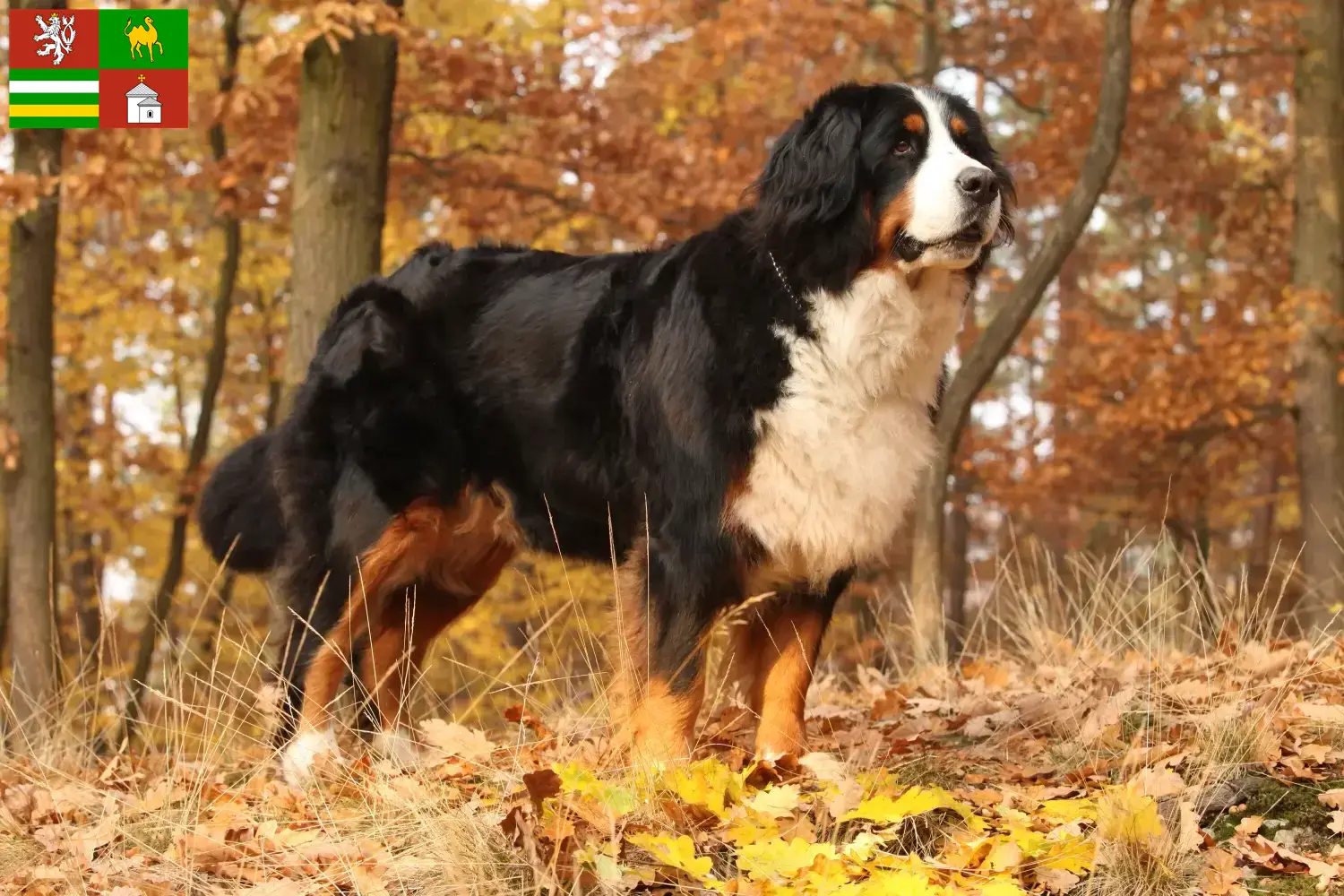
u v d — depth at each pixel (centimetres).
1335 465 999
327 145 678
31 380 840
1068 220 759
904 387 379
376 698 448
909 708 473
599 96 1012
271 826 337
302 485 446
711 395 365
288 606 452
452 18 1052
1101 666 465
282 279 1273
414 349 432
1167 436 1234
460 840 302
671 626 368
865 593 1095
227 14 995
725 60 1066
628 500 394
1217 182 1241
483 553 464
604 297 405
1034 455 1320
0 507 956
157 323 1292
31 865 333
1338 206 1021
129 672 1026
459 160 955
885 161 364
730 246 380
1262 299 1295
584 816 293
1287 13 1109
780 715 379
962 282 382
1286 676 407
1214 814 324
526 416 414
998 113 1855
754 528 366
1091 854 294
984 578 1445
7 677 929
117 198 824
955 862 293
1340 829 308
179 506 1114
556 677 441
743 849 282
